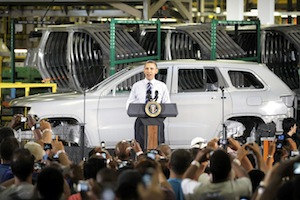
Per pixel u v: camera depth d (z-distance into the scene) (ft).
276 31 81.61
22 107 64.95
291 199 25.13
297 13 108.47
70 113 64.59
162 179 30.04
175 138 65.26
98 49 79.30
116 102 64.85
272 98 67.15
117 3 97.14
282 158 41.65
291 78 83.35
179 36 81.92
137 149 41.60
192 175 31.71
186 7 102.89
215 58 77.77
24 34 104.68
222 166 30.60
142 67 65.92
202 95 65.72
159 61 66.90
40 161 38.01
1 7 100.94
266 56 82.94
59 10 100.58
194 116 65.46
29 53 79.30
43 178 27.94
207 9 127.95
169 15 101.81
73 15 100.58
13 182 33.71
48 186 27.89
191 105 65.41
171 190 29.04
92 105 64.59
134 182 23.84
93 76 77.92
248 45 85.25
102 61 78.89
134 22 75.10
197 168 31.73
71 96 65.31
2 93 80.84
